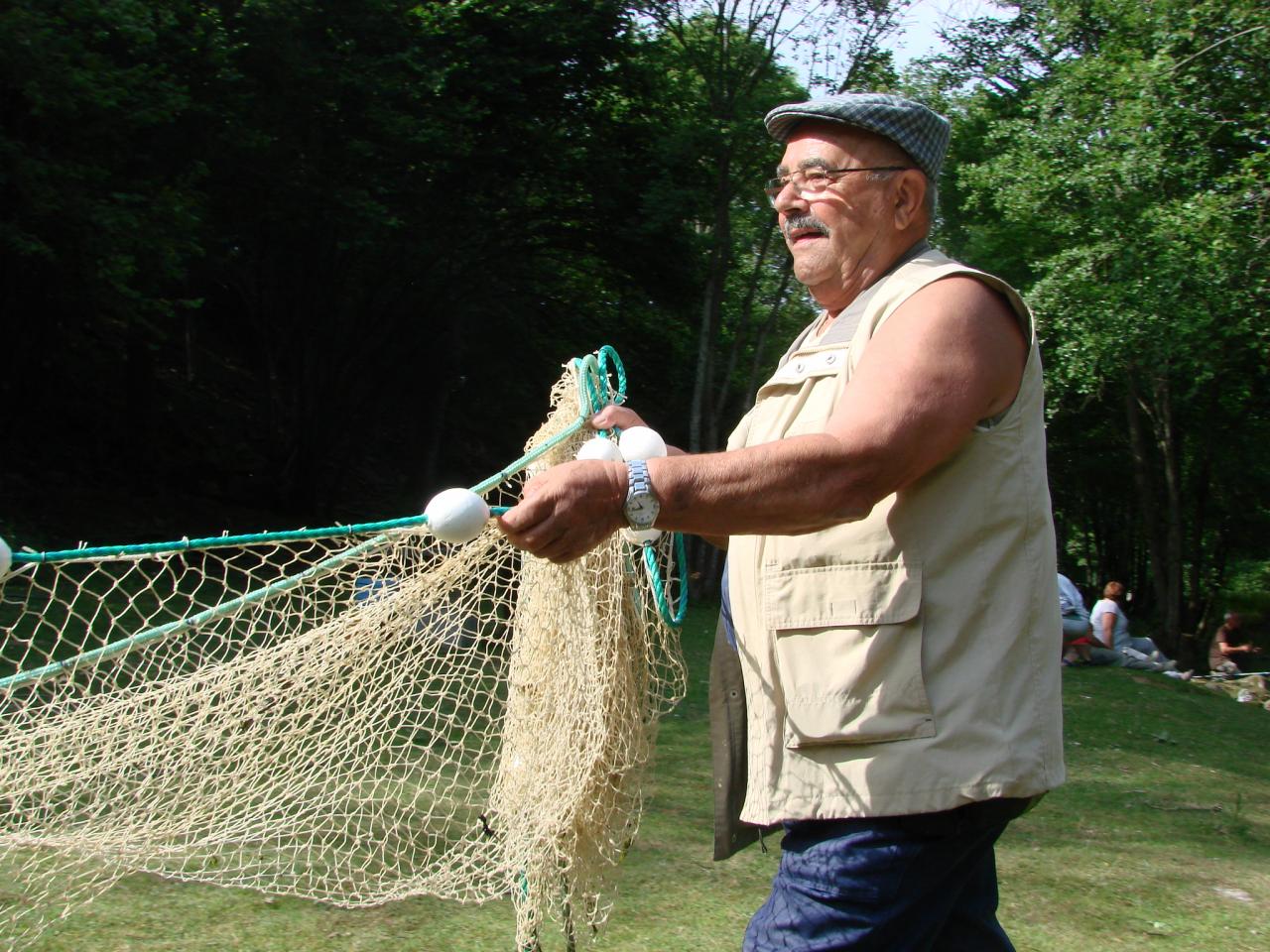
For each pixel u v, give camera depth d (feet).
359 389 71.41
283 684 8.01
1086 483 87.30
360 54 53.06
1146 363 52.47
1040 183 51.90
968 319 6.10
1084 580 103.81
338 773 8.38
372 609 7.94
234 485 63.52
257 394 77.41
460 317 68.80
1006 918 13.57
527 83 60.54
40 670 6.74
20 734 7.63
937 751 6.14
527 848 8.11
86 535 48.85
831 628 6.38
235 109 47.88
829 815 6.34
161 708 7.84
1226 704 36.52
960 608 6.23
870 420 5.79
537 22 57.62
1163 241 48.70
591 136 64.34
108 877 11.69
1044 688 6.38
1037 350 6.53
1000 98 67.87
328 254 60.18
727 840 7.53
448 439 80.43
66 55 37.50
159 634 6.84
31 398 57.21
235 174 51.44
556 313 73.46
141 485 57.82
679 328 73.10
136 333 49.73
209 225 50.60
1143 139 49.60
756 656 6.95
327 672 8.13
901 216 6.96
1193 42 49.96
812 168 6.98
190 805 8.04
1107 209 50.42
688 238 64.69
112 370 61.46
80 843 7.88
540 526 5.62
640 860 14.66
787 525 5.76
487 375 74.74
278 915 11.75
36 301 48.47
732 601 7.26
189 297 63.87
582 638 8.20
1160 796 21.48
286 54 48.83
